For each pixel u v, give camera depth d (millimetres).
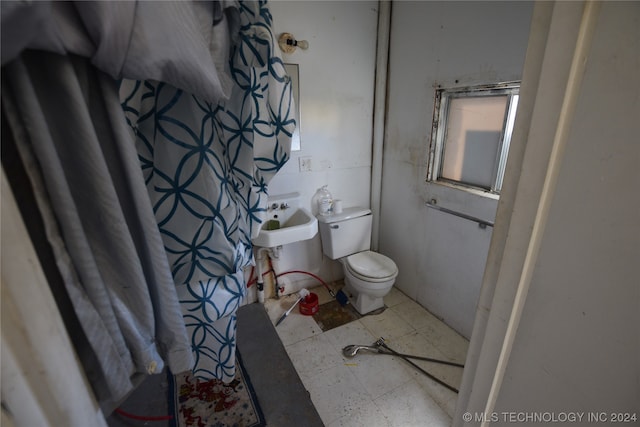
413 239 2209
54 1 326
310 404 1474
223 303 729
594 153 367
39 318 340
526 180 455
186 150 590
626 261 351
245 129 713
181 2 419
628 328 360
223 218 666
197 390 1528
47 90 367
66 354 373
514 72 1389
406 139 2105
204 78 450
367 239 2357
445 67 1727
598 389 406
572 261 413
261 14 661
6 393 324
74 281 385
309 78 1954
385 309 2221
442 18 1686
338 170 2256
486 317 577
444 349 1829
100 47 354
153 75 406
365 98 2199
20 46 298
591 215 381
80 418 394
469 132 1745
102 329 413
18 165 364
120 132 429
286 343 1901
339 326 2049
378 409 1469
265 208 850
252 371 1658
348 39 2004
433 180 1986
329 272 2529
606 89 345
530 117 438
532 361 498
